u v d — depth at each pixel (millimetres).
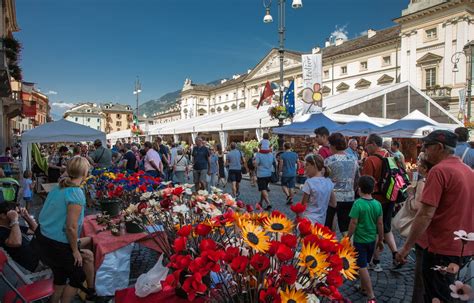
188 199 2820
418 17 33281
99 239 3555
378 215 3549
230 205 2719
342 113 15461
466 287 1523
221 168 12883
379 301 3639
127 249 3549
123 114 110125
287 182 8945
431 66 32469
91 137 11656
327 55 43594
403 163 7891
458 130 6219
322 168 3859
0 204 3455
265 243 1501
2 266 2891
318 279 1491
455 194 2309
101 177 6062
